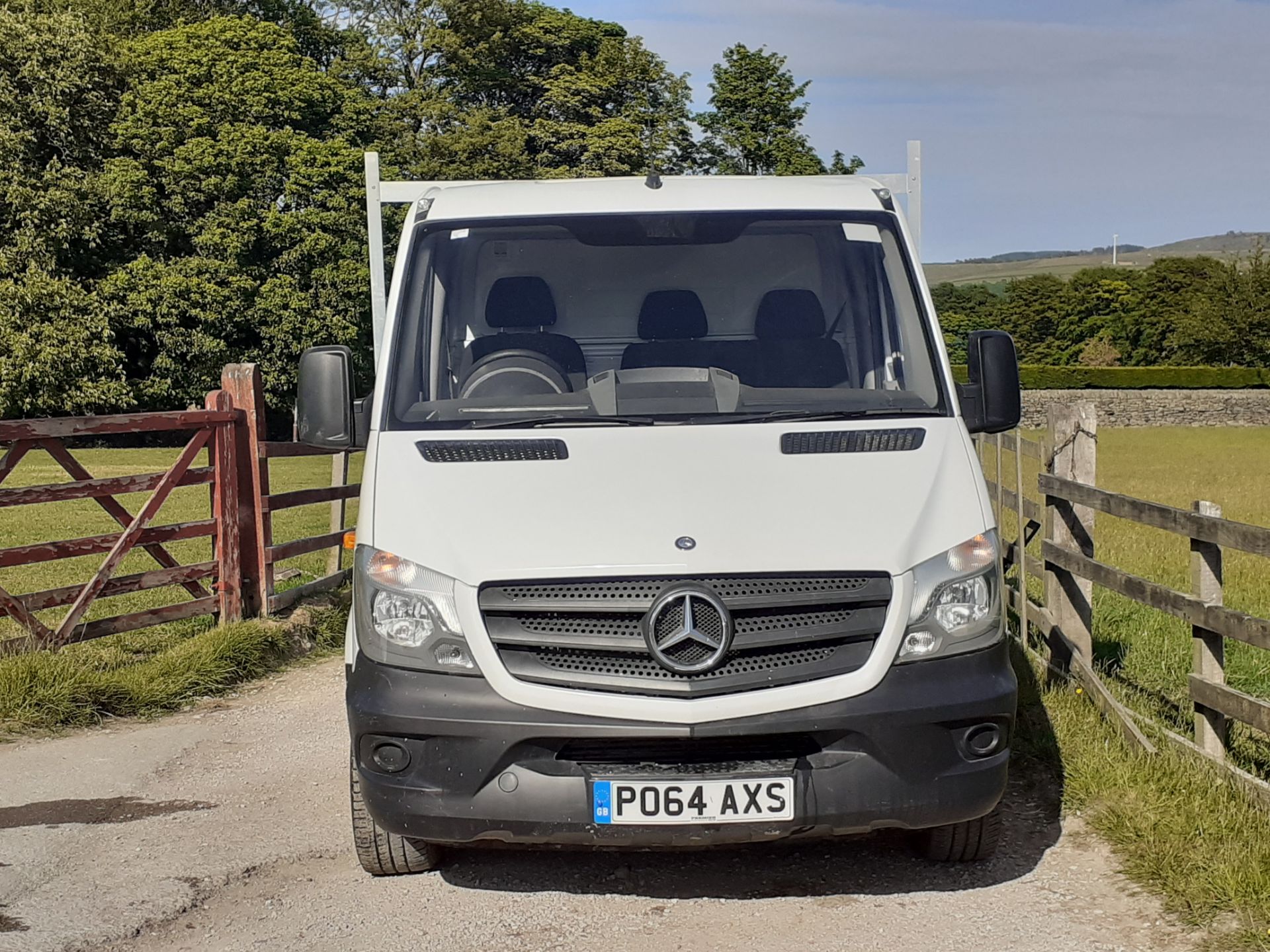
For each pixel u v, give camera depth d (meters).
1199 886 4.63
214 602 9.60
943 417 5.21
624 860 5.27
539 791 4.36
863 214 5.85
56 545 8.34
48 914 4.83
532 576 4.41
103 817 5.95
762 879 5.04
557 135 59.72
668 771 4.36
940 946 4.39
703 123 64.56
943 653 4.49
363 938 4.59
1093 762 5.89
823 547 4.47
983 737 4.52
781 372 5.47
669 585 4.39
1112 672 8.31
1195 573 6.02
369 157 7.06
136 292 47.03
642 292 5.62
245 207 48.31
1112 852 5.18
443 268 5.66
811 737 4.41
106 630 8.73
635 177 6.31
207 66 49.56
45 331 44.72
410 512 4.68
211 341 47.81
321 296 49.06
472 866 5.25
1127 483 29.58
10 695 7.49
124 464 36.44
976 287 121.44
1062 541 7.82
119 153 49.12
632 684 4.35
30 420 8.12
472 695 4.39
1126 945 4.36
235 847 5.54
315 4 61.16
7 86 47.28
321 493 11.35
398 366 5.36
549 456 4.88
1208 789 5.43
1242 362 92.25
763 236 5.73
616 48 61.62
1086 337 111.00
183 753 7.03
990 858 5.14
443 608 4.45
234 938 4.62
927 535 4.59
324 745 7.16
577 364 5.52
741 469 4.79
